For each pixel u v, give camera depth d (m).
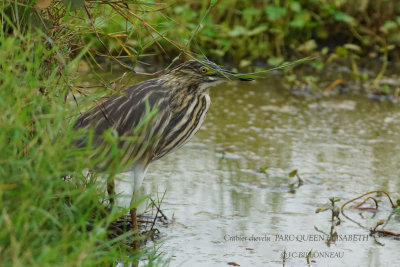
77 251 5.89
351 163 11.41
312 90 15.34
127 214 9.24
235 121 13.26
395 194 10.22
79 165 6.55
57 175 6.19
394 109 14.27
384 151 11.98
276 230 9.02
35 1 7.68
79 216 6.64
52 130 6.70
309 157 11.65
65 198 7.22
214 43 16.77
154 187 10.22
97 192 7.57
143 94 8.91
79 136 7.04
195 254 8.27
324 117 13.66
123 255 7.23
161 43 12.89
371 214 9.60
